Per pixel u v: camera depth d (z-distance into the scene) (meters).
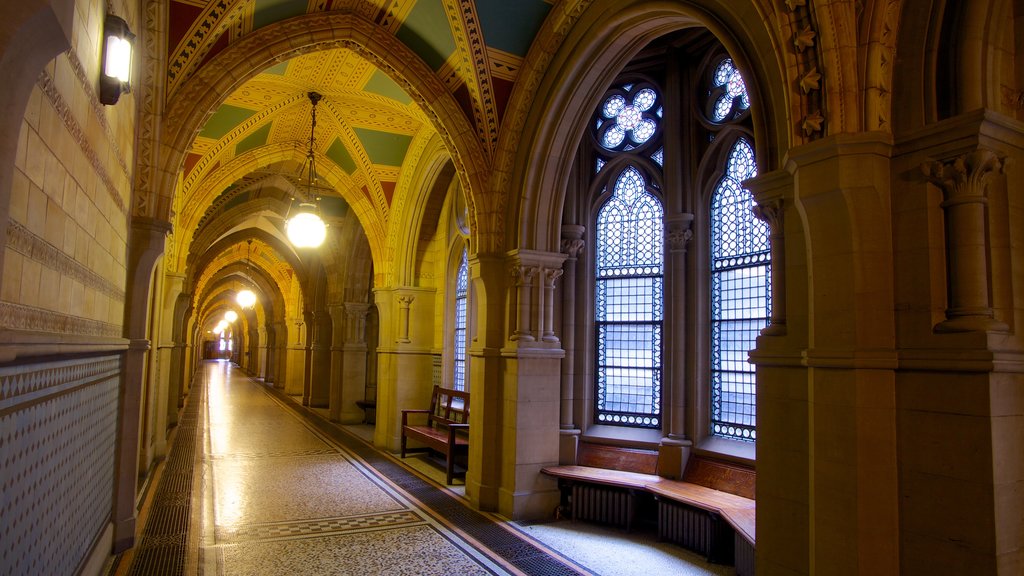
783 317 4.46
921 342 3.53
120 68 4.08
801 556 4.14
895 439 3.60
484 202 8.38
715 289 8.00
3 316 2.17
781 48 4.09
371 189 12.98
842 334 3.73
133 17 5.52
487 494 8.21
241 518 7.52
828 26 3.75
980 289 3.39
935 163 3.53
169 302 11.70
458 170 8.56
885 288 3.68
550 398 8.21
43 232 2.75
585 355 9.26
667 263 8.38
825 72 3.79
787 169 4.12
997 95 3.58
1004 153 3.47
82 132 3.51
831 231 3.83
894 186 3.72
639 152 8.97
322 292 20.52
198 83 6.77
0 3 1.72
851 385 3.65
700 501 6.49
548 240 8.21
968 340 3.32
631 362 8.96
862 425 3.60
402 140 12.04
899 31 3.77
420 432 11.15
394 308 13.07
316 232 10.26
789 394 4.33
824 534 3.76
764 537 4.43
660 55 8.79
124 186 5.46
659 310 8.70
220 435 13.80
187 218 12.17
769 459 4.45
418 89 8.21
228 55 6.99
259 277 30.27
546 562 6.20
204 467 10.41
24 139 2.39
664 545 6.85
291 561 6.07
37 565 2.90
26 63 1.91
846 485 3.64
